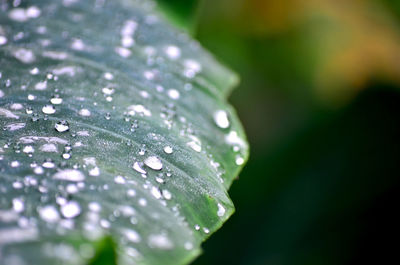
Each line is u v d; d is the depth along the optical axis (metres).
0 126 0.32
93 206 0.30
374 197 0.58
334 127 0.62
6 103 0.33
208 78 0.39
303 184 0.58
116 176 0.31
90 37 0.38
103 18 0.40
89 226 0.30
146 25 0.40
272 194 0.58
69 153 0.32
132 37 0.39
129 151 0.33
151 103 0.35
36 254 0.28
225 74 0.40
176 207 0.31
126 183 0.31
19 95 0.34
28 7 0.39
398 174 0.58
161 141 0.34
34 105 0.33
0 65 0.35
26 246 0.28
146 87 0.36
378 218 0.58
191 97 0.37
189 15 0.43
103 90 0.35
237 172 0.35
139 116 0.34
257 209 0.57
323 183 0.58
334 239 0.56
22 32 0.37
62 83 0.35
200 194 0.32
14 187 0.30
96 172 0.31
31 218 0.29
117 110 0.34
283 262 0.54
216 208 0.32
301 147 0.61
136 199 0.31
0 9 0.38
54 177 0.31
